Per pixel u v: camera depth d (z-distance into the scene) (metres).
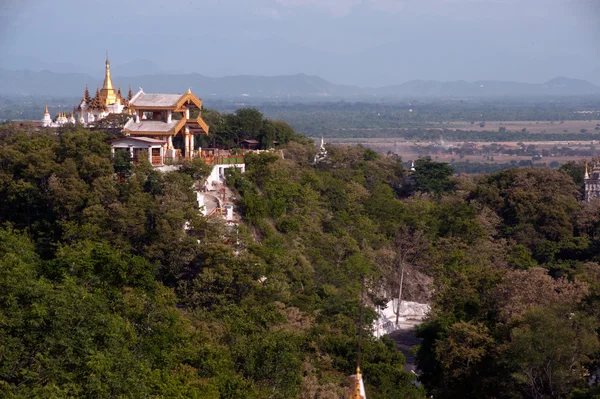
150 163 124.94
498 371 93.88
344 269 137.25
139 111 139.38
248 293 106.75
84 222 114.56
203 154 144.38
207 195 136.88
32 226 119.38
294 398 81.38
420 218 173.12
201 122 143.00
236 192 142.50
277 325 97.75
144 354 76.56
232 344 86.88
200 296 104.94
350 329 104.19
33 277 81.31
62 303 70.50
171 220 113.31
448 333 101.00
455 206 179.38
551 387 86.31
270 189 148.12
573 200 185.12
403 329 136.62
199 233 116.00
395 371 95.44
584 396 80.81
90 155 123.88
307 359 91.50
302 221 146.50
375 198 176.50
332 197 169.12
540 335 87.25
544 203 182.00
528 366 87.38
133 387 66.00
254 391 77.06
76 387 64.75
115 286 89.94
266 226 134.88
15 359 66.12
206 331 89.56
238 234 118.12
